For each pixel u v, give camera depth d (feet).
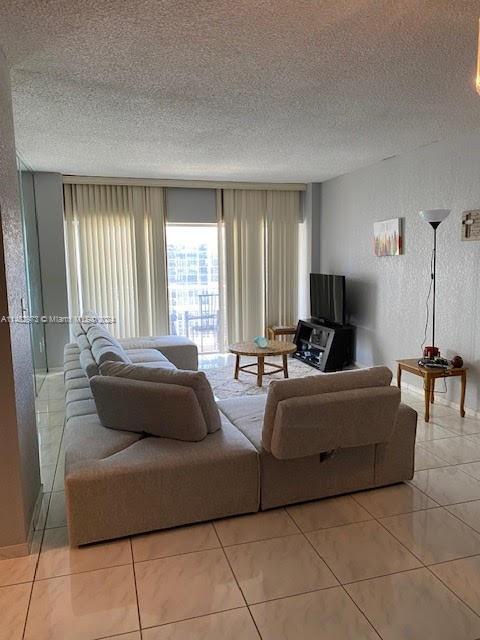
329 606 6.19
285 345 17.51
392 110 10.97
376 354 17.76
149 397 8.23
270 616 6.03
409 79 9.07
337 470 8.91
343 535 7.77
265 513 8.48
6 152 7.29
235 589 6.52
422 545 7.48
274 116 11.35
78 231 19.54
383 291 17.19
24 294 8.27
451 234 13.73
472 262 13.03
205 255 21.71
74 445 8.32
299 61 8.21
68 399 10.79
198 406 8.36
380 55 8.00
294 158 16.25
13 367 7.03
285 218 22.24
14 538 7.25
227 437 8.69
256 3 6.35
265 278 22.27
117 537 7.66
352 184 18.90
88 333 14.17
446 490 9.26
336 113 11.15
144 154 15.33
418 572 6.84
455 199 13.52
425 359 13.44
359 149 14.98
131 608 6.20
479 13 6.64
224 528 8.01
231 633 5.77
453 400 14.01
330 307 19.69
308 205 21.85
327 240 21.30
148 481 7.68
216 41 7.45
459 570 6.89
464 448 11.19
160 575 6.83
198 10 6.52
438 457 10.71
